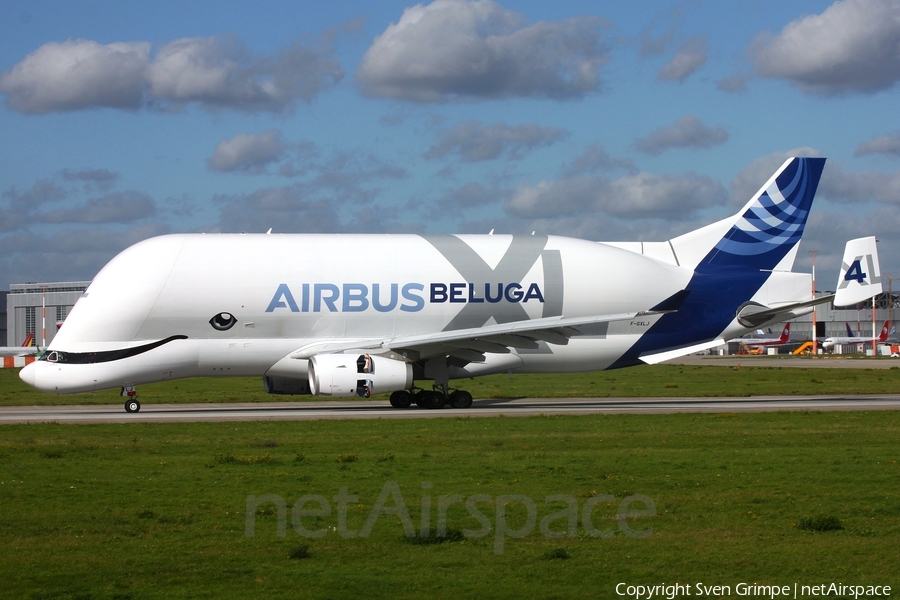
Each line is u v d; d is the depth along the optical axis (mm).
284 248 49656
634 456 29344
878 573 16203
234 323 48344
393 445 32375
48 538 18641
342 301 49094
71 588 15352
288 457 29281
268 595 14984
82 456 29766
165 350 47875
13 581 15781
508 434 35719
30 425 40219
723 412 45719
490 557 17266
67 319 48125
